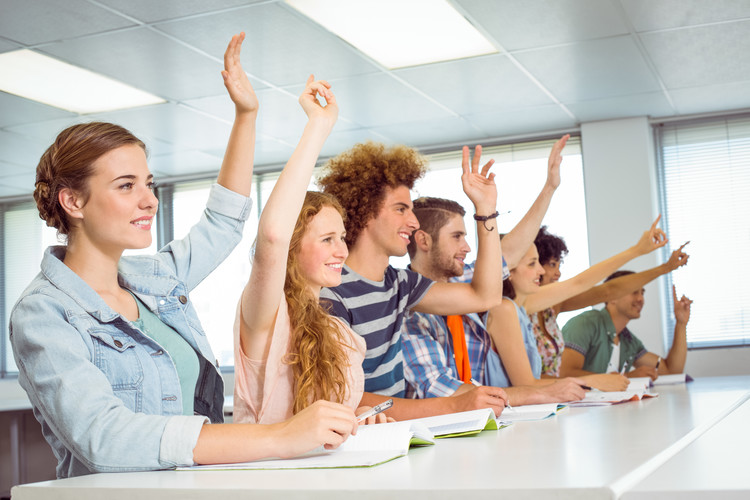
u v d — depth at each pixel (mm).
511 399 1900
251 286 1226
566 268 5605
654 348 5246
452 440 1113
